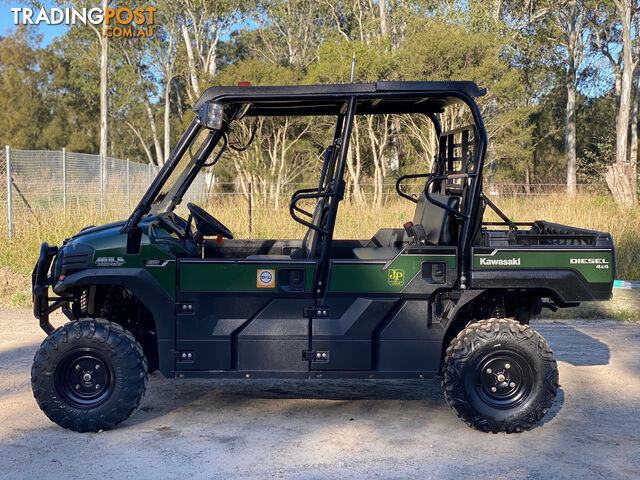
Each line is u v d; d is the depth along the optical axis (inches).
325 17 1699.1
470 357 171.6
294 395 205.9
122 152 2033.7
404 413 189.9
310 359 173.5
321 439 169.2
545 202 585.9
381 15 1231.5
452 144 196.9
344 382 220.5
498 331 172.1
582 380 219.9
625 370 231.1
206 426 177.9
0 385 209.9
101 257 172.7
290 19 1706.4
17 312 319.6
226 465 152.8
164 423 180.1
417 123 778.2
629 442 168.4
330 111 195.2
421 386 216.7
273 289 172.7
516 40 1163.3
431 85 169.8
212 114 165.8
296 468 151.3
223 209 510.9
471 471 150.3
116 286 193.6
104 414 169.6
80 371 171.8
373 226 480.7
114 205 538.6
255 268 172.4
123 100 1786.4
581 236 178.7
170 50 1656.0
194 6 1590.8
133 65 1772.9
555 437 171.5
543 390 172.2
